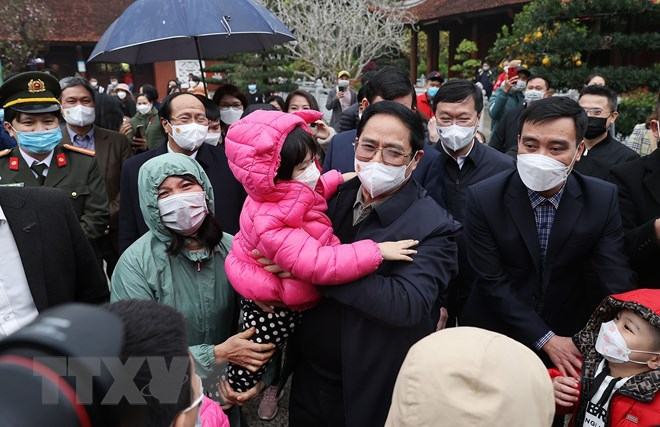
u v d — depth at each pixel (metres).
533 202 1.99
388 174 1.58
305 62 18.00
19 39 16.27
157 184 1.76
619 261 1.91
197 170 1.87
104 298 2.02
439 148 2.87
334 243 1.64
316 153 1.62
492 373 0.98
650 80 4.84
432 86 6.29
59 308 0.61
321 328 1.69
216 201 2.88
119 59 3.56
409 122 1.58
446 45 25.58
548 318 2.05
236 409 1.98
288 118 1.54
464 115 2.60
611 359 1.65
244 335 1.72
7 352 0.52
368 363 1.58
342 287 1.47
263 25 3.24
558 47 5.04
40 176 2.82
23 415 0.46
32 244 1.66
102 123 5.20
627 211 2.28
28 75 2.54
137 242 1.88
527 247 1.96
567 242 1.93
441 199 2.72
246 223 1.59
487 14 15.65
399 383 1.07
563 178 1.84
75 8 23.08
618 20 5.02
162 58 3.80
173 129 2.77
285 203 1.51
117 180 3.66
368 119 1.61
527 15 6.51
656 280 2.09
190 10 3.03
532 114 1.82
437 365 1.01
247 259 1.66
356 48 17.78
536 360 1.06
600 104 3.25
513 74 5.87
